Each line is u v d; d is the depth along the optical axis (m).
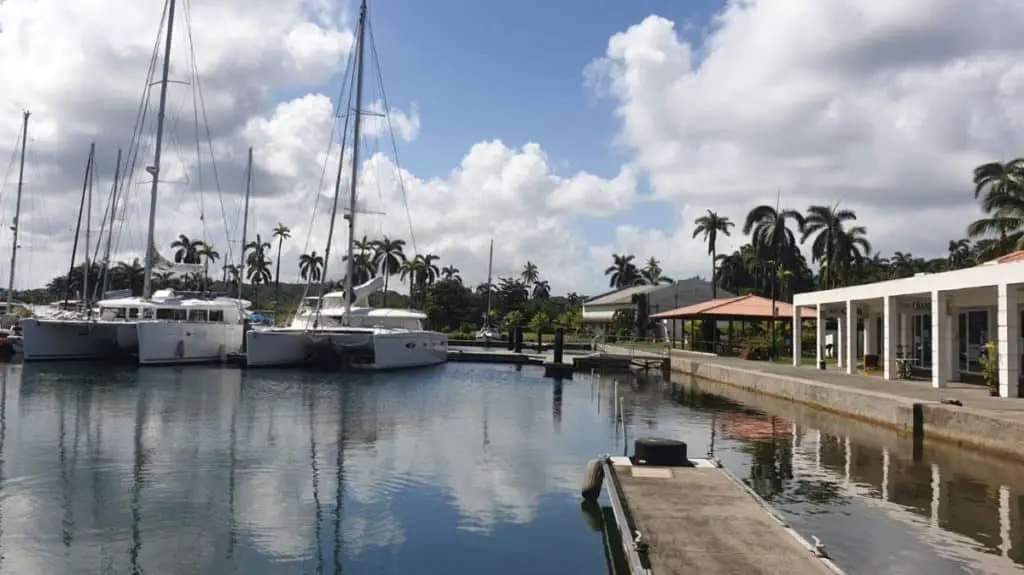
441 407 25.91
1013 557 9.70
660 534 9.23
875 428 20.19
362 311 43.88
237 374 36.50
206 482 14.11
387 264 106.75
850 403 22.05
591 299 118.12
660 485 11.55
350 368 41.44
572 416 23.81
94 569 9.59
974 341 26.14
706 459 13.55
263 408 24.80
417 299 107.31
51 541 10.64
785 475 14.41
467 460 16.47
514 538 10.98
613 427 21.34
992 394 20.80
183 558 10.05
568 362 45.75
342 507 12.52
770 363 39.91
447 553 10.35
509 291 114.25
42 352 39.06
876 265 105.56
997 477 14.07
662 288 84.38
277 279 103.06
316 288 111.75
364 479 14.49
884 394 21.12
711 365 36.78
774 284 59.00
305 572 9.61
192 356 40.22
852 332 30.39
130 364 39.56
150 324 38.06
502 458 16.73
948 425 17.30
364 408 25.25
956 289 22.14
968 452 16.50
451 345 66.75
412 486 13.98
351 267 42.97
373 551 10.41
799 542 8.98
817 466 15.24
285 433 19.77
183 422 21.45
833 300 32.25
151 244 41.25
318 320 42.22
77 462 15.76
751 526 9.55
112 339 41.00
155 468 15.24
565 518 11.98
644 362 44.84
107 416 22.39
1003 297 20.02
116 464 15.59
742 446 17.70
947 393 21.47
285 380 34.50
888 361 26.83
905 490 13.16
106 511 12.13
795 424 21.41
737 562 8.31
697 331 58.97
